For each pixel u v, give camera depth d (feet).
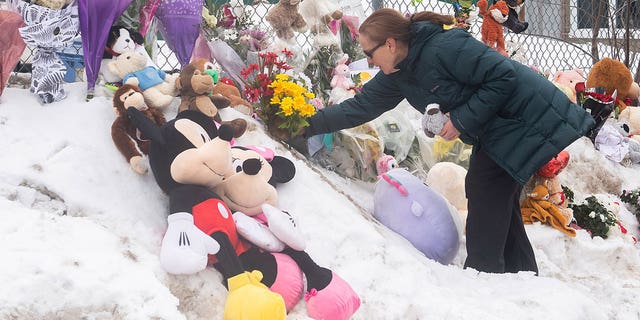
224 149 10.04
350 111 13.33
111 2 11.58
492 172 12.32
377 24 11.48
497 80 11.28
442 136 11.77
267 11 17.57
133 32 12.33
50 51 11.24
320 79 16.47
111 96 11.94
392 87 12.94
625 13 32.19
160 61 16.81
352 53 17.93
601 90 24.34
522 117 11.64
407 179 13.55
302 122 13.20
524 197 16.89
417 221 13.08
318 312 9.36
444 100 11.62
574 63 29.27
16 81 12.34
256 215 10.54
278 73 14.06
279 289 9.46
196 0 14.20
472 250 12.84
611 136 22.35
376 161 15.12
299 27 16.06
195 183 9.93
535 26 30.01
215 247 9.09
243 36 15.49
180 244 8.93
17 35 10.94
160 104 11.59
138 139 10.93
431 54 11.43
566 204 16.80
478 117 11.37
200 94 11.74
